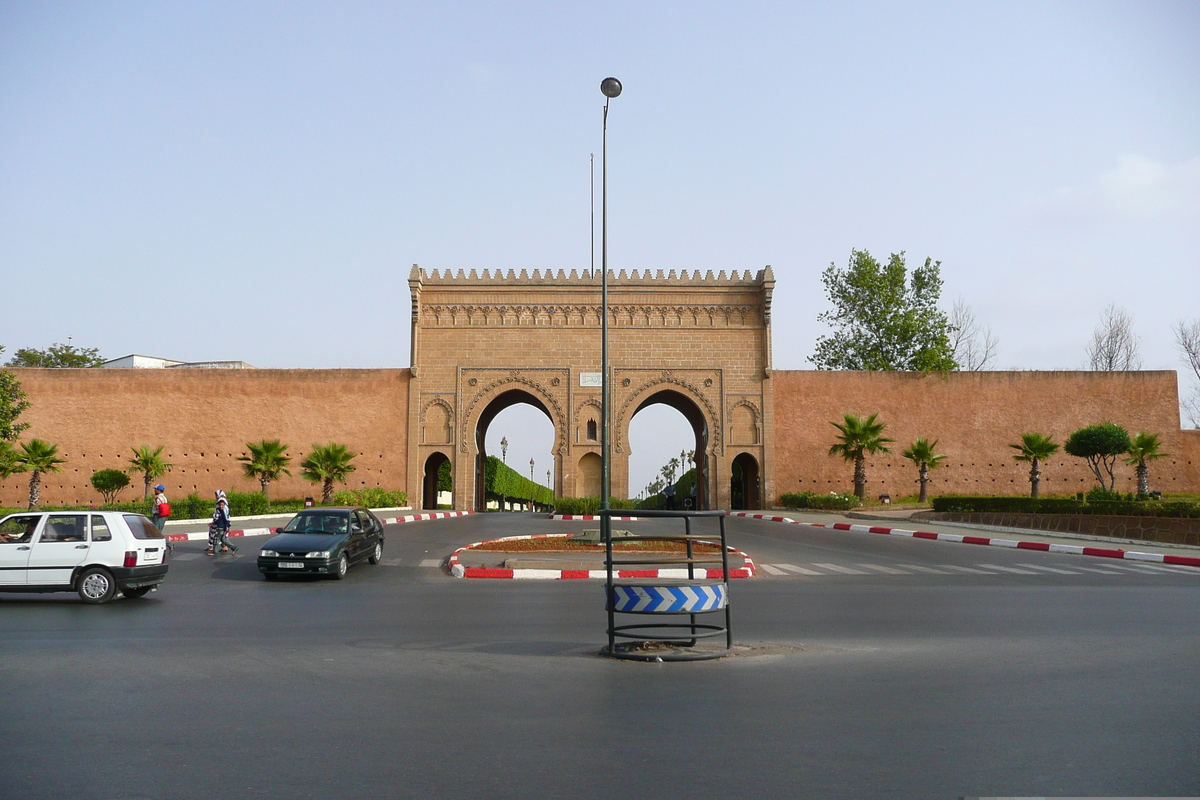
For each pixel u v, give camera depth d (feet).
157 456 133.69
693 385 141.08
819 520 109.60
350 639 32.91
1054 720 20.70
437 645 31.53
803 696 23.21
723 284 143.13
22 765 17.30
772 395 141.69
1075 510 92.02
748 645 31.42
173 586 53.16
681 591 28.94
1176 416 143.95
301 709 21.83
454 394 140.46
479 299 142.10
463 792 15.80
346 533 59.93
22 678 25.54
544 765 17.30
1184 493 138.41
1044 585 52.65
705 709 21.80
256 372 142.72
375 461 140.15
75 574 44.60
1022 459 133.39
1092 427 117.91
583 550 67.36
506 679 25.48
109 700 22.77
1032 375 144.87
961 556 71.67
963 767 17.20
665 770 16.99
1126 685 24.47
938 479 142.51
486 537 85.15
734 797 15.55
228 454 141.28
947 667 27.12
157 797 15.57
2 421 105.29
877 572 60.64
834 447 132.16
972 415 143.64
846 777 16.58
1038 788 16.07
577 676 25.93
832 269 187.11
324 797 15.57
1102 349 207.92
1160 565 65.67
